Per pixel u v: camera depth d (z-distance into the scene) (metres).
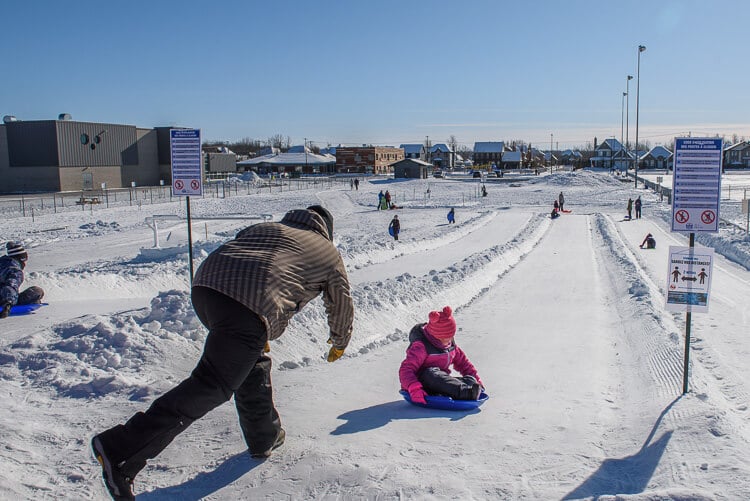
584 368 7.79
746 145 145.88
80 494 3.86
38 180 74.69
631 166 166.38
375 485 3.89
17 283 10.08
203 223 36.88
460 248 26.44
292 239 3.96
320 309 9.69
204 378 3.61
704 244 28.62
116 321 7.70
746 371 7.84
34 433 4.77
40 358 6.56
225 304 3.65
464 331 10.39
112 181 81.38
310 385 6.56
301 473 4.10
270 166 141.75
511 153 179.62
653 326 10.55
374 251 22.27
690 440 4.70
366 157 138.50
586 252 25.44
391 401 5.98
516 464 4.32
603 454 4.58
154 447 3.48
